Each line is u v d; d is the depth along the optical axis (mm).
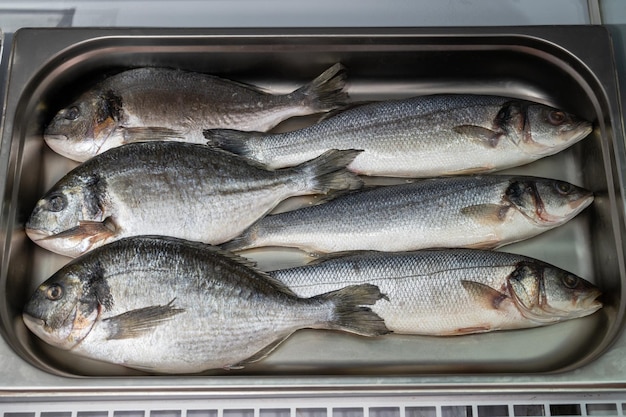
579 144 766
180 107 752
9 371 625
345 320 662
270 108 760
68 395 620
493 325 679
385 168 740
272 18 812
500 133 737
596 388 632
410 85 798
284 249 725
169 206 697
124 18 807
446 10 814
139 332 638
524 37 760
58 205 693
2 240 679
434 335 686
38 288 656
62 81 757
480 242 710
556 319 682
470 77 796
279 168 737
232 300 651
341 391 627
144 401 630
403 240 708
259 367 677
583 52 757
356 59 775
